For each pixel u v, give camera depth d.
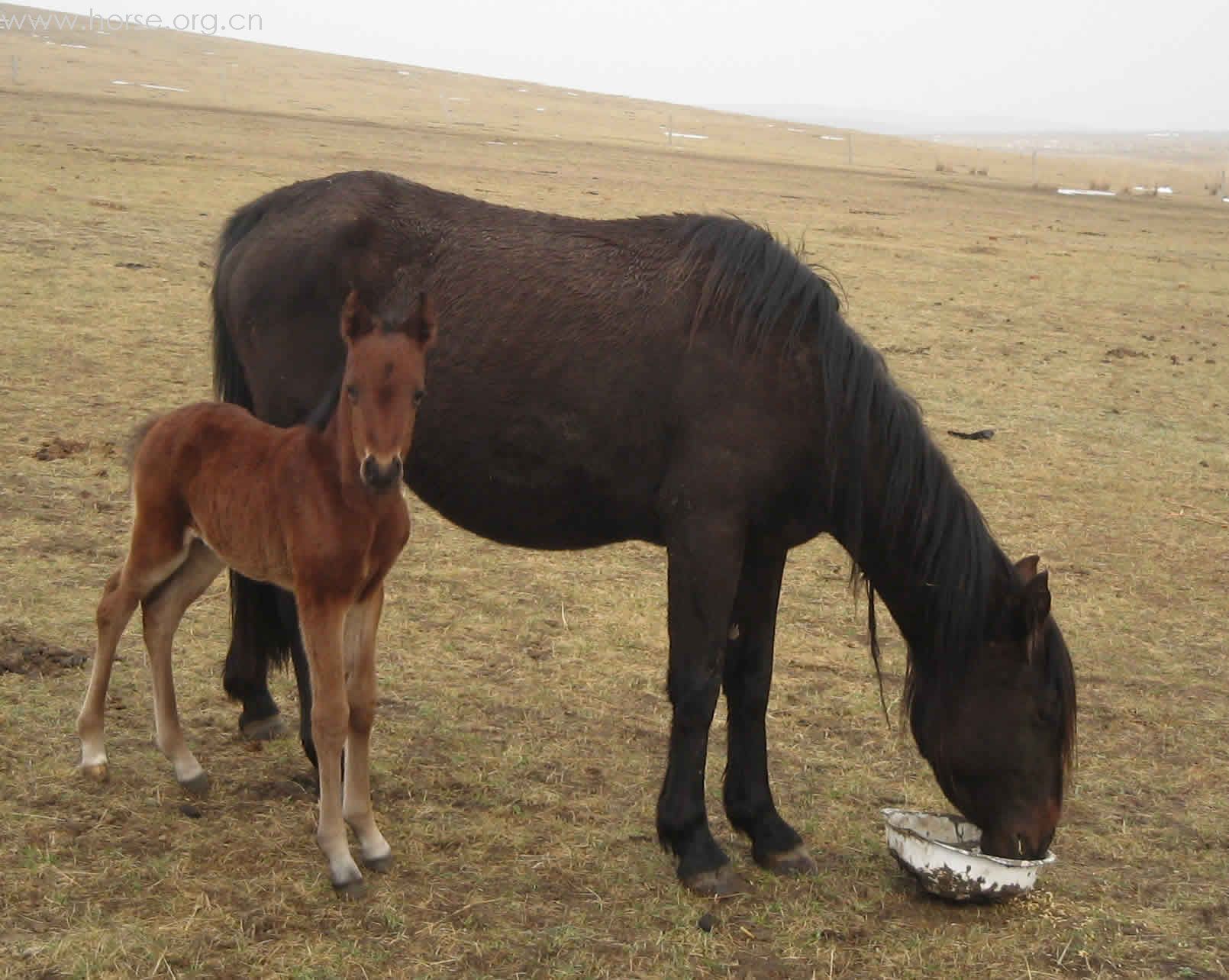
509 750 5.37
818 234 22.70
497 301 4.73
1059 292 19.25
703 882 4.39
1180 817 5.24
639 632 6.81
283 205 5.25
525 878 4.39
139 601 4.71
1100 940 4.27
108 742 5.09
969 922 4.35
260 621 5.19
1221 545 8.91
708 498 4.40
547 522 4.85
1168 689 6.59
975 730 4.37
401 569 7.41
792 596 7.64
